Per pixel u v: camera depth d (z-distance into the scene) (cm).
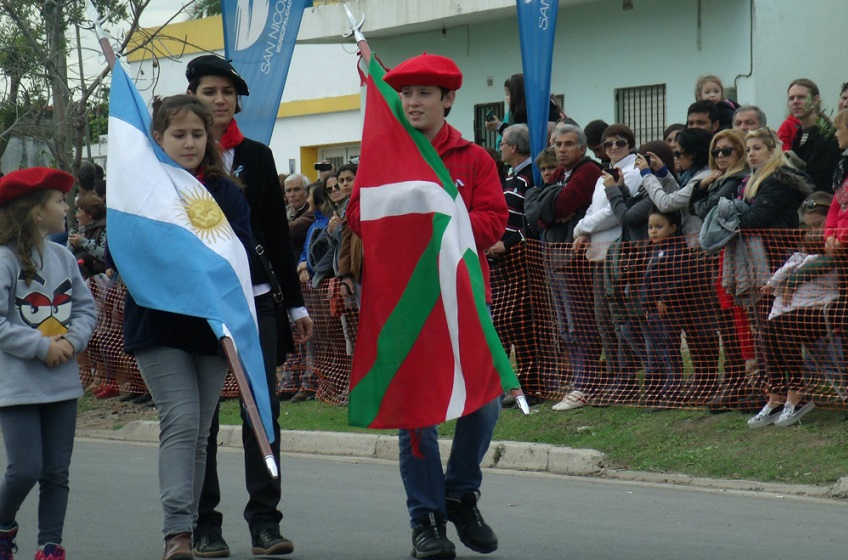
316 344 1268
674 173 1095
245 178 657
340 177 1170
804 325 912
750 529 705
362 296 613
